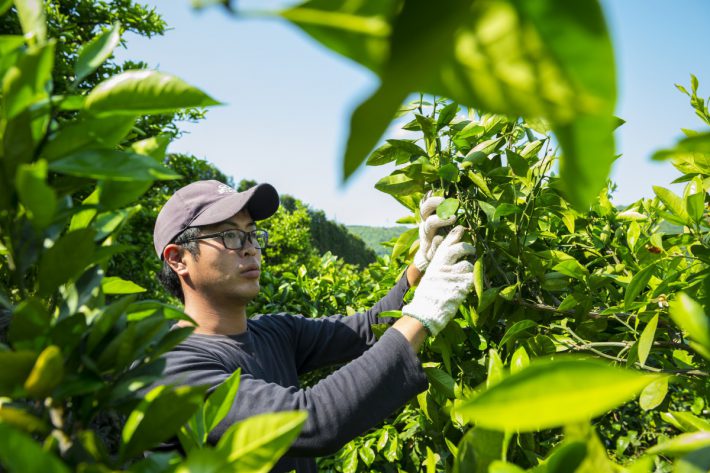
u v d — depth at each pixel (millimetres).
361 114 214
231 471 476
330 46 233
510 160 1496
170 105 549
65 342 558
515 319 1611
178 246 1726
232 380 717
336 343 1882
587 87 210
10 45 489
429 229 1593
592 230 1962
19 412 501
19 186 469
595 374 280
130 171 547
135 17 5480
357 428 1268
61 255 560
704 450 397
